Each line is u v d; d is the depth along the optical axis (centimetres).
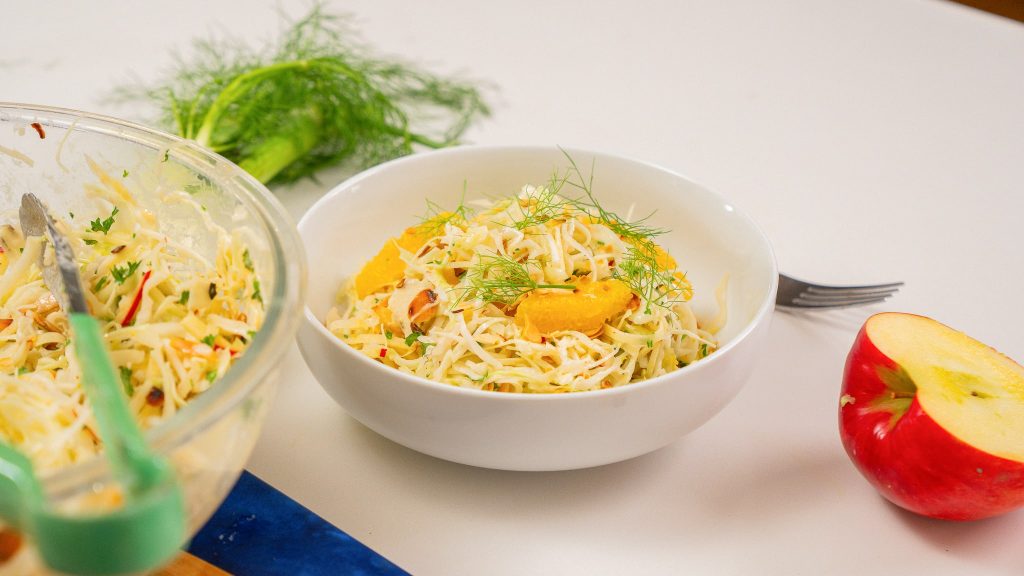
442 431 57
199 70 84
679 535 59
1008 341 68
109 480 46
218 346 55
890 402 60
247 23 94
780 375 66
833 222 76
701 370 57
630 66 92
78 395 54
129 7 95
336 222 66
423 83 86
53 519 45
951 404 58
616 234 66
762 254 64
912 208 78
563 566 57
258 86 80
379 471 61
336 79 80
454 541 58
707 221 67
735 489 61
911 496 59
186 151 58
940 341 61
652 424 57
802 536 59
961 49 95
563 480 61
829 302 69
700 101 88
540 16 99
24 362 57
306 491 59
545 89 88
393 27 95
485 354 61
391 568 56
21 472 46
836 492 61
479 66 91
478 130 83
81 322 48
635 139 83
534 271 64
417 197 69
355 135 80
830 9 101
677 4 103
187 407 48
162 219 60
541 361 62
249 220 56
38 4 94
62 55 87
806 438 63
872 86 90
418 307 63
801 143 83
